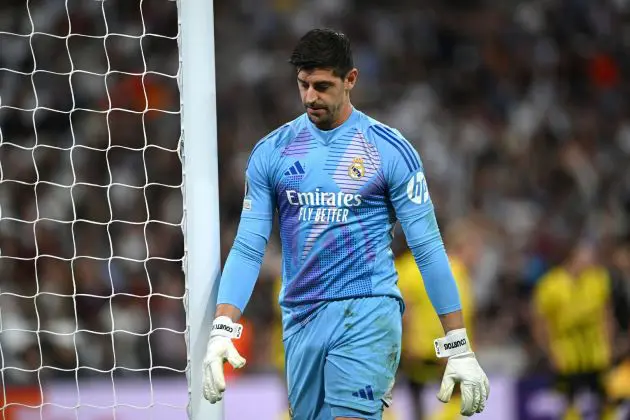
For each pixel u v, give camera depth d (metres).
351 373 15.10
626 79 61.66
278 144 15.52
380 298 15.30
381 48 60.19
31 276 38.12
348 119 15.37
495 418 33.97
